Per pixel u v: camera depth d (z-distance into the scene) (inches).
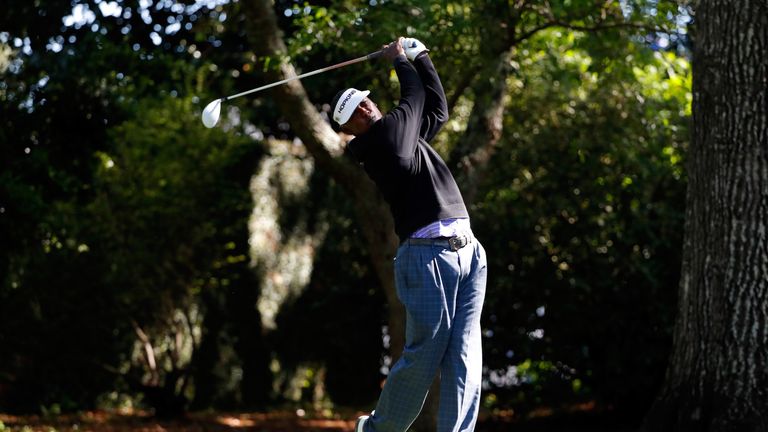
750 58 288.0
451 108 406.6
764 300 287.1
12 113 432.8
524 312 498.6
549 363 515.2
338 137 395.9
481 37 375.9
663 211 482.9
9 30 448.5
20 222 429.1
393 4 370.6
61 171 448.5
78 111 443.5
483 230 493.4
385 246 403.2
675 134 464.1
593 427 508.4
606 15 400.5
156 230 521.7
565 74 425.1
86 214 503.8
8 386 531.8
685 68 441.7
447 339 209.8
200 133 526.0
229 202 544.4
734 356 289.4
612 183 490.0
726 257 292.5
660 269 485.7
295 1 466.0
